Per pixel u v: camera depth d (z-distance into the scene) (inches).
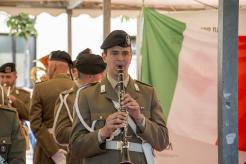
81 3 404.8
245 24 276.5
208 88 279.9
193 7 400.8
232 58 178.1
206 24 282.0
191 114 282.7
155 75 285.9
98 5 418.9
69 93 237.6
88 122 170.1
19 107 340.2
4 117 184.2
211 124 279.4
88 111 170.9
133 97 172.1
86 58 233.5
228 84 177.8
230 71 178.1
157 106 177.6
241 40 273.9
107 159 164.9
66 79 281.7
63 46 685.3
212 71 279.0
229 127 177.9
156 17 287.7
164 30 286.8
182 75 283.9
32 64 688.4
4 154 182.2
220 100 179.2
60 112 236.4
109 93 170.6
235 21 177.8
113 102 169.6
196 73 281.6
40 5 410.0
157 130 169.3
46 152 269.1
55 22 682.2
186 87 283.4
